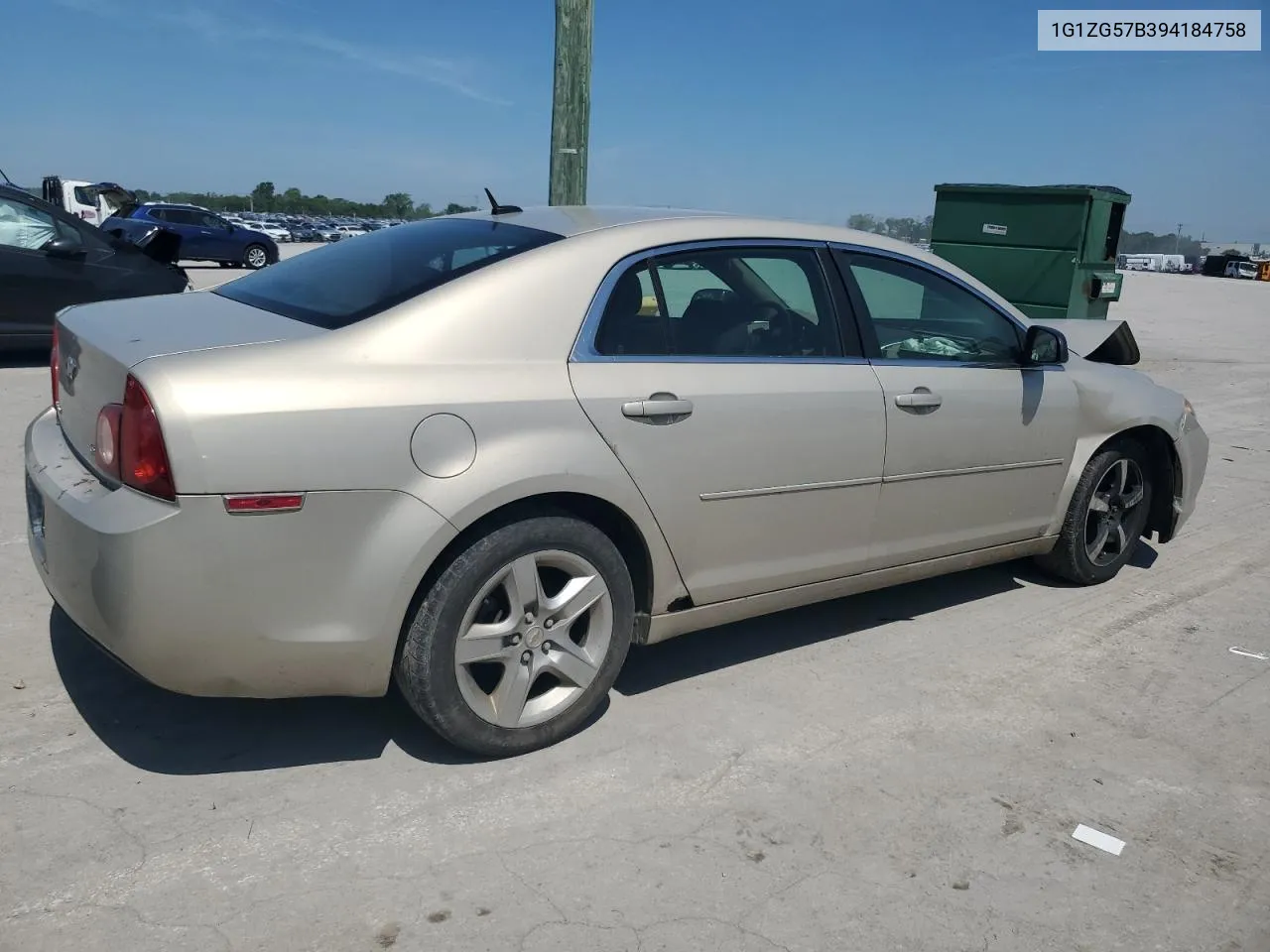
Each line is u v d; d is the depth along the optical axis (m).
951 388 4.09
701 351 3.48
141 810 2.84
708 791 3.09
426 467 2.85
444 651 2.98
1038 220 9.92
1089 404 4.66
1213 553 5.68
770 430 3.54
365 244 3.80
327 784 3.02
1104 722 3.66
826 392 3.70
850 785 3.16
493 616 3.18
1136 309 23.42
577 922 2.50
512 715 3.16
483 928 2.46
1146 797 3.19
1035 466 4.50
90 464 2.97
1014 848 2.90
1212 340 16.92
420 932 2.43
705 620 3.64
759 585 3.71
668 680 3.82
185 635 2.68
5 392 8.10
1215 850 2.94
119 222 25.66
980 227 10.29
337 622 2.81
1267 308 25.84
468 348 3.01
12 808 2.82
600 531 3.28
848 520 3.87
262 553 2.70
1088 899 2.70
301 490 2.70
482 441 2.94
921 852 2.85
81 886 2.53
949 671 4.01
